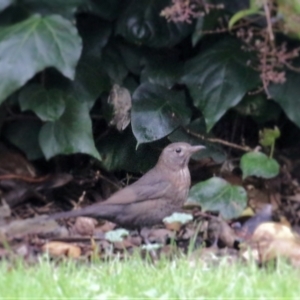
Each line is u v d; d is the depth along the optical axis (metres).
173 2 10.54
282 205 11.56
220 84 10.88
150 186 9.41
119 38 11.42
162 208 9.48
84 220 10.18
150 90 9.93
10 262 8.89
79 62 11.04
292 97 10.98
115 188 10.55
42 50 9.91
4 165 11.28
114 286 7.76
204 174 11.40
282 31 10.80
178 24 11.14
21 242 9.70
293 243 9.20
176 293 7.49
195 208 10.58
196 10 10.86
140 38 11.09
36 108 10.33
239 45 11.09
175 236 9.95
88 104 10.88
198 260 8.68
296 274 8.24
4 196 11.08
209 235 10.00
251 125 11.88
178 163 9.52
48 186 11.11
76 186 11.06
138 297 7.46
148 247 9.02
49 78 10.81
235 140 11.71
